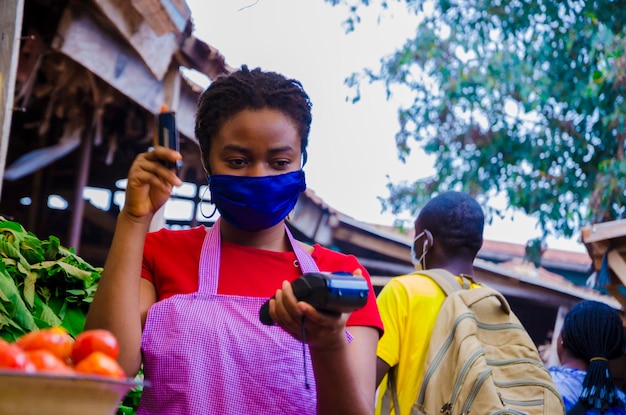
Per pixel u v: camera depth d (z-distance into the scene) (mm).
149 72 6852
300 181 1884
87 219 11344
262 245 1947
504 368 2664
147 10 5773
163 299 1854
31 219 10555
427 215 3143
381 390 2832
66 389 1102
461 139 12719
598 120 12109
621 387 7566
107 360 1199
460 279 2957
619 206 11406
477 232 3105
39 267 2482
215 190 1859
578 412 3219
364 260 10734
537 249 11703
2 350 1126
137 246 1685
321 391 1671
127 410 2432
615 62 11094
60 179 11000
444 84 12688
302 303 1489
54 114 9156
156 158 1651
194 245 1937
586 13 11438
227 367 1751
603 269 6355
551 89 12117
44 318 2416
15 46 3512
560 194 12141
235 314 1799
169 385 1741
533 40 12344
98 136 8273
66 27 5875
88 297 2529
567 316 3410
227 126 1853
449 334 2686
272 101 1861
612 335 3320
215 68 7117
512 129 12523
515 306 11180
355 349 1872
